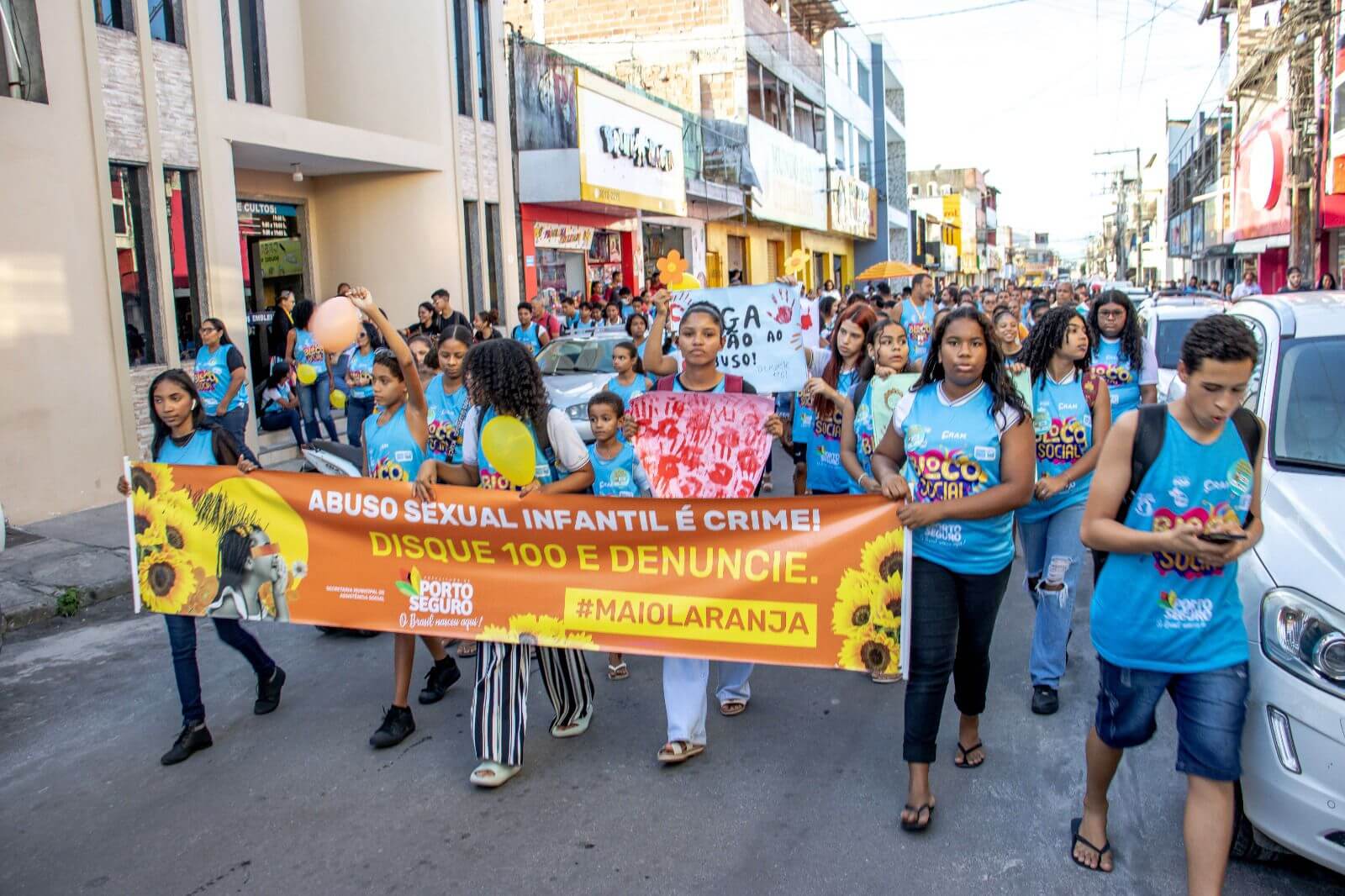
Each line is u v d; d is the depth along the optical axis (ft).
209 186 38.99
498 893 12.25
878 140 154.61
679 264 21.43
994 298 52.85
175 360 37.40
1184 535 10.25
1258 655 11.14
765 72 101.14
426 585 15.72
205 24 38.96
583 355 42.73
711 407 15.52
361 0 52.54
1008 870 12.35
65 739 17.42
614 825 13.73
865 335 20.20
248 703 18.63
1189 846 10.75
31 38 31.86
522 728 14.85
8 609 23.89
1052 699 16.89
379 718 17.70
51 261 32.32
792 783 14.75
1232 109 110.52
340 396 40.11
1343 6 64.59
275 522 16.34
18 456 31.42
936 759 15.35
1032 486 12.91
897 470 13.97
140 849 13.62
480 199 57.62
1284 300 16.67
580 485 15.28
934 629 13.19
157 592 16.71
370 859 13.12
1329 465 13.14
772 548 14.20
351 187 52.90
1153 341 32.12
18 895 12.62
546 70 61.00
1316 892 11.66
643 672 19.61
